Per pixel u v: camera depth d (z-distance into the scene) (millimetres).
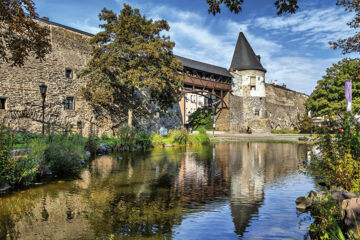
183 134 20703
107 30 18297
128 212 4398
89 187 6172
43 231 3592
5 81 15109
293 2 3916
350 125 4941
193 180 7094
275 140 26844
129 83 17750
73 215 4238
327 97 31375
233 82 40844
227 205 4816
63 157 7992
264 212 4418
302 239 3367
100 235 3467
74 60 19281
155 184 6566
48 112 17250
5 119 14969
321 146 5266
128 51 17516
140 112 24891
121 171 8453
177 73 19703
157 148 17688
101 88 19125
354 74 12062
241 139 28078
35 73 16672
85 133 19547
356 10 6297
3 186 5848
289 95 54312
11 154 6441
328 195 3938
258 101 42750
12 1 6449
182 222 3955
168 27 19797
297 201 4926
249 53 44188
